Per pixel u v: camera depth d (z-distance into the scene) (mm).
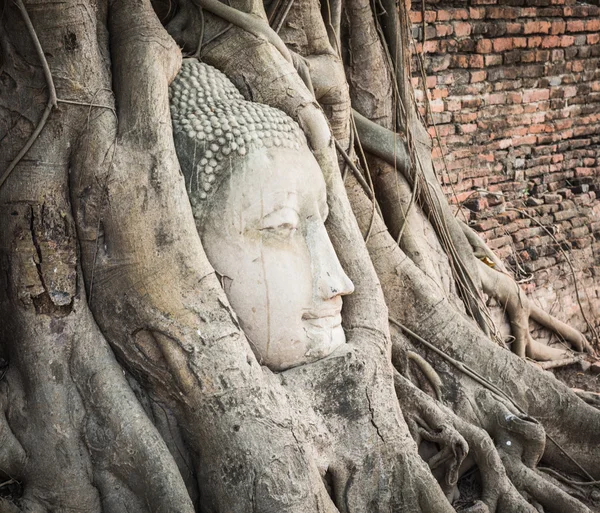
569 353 6895
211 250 3768
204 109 3869
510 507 4324
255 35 4238
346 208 4340
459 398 4820
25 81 3508
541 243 8633
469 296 5824
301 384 3828
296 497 3443
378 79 5621
